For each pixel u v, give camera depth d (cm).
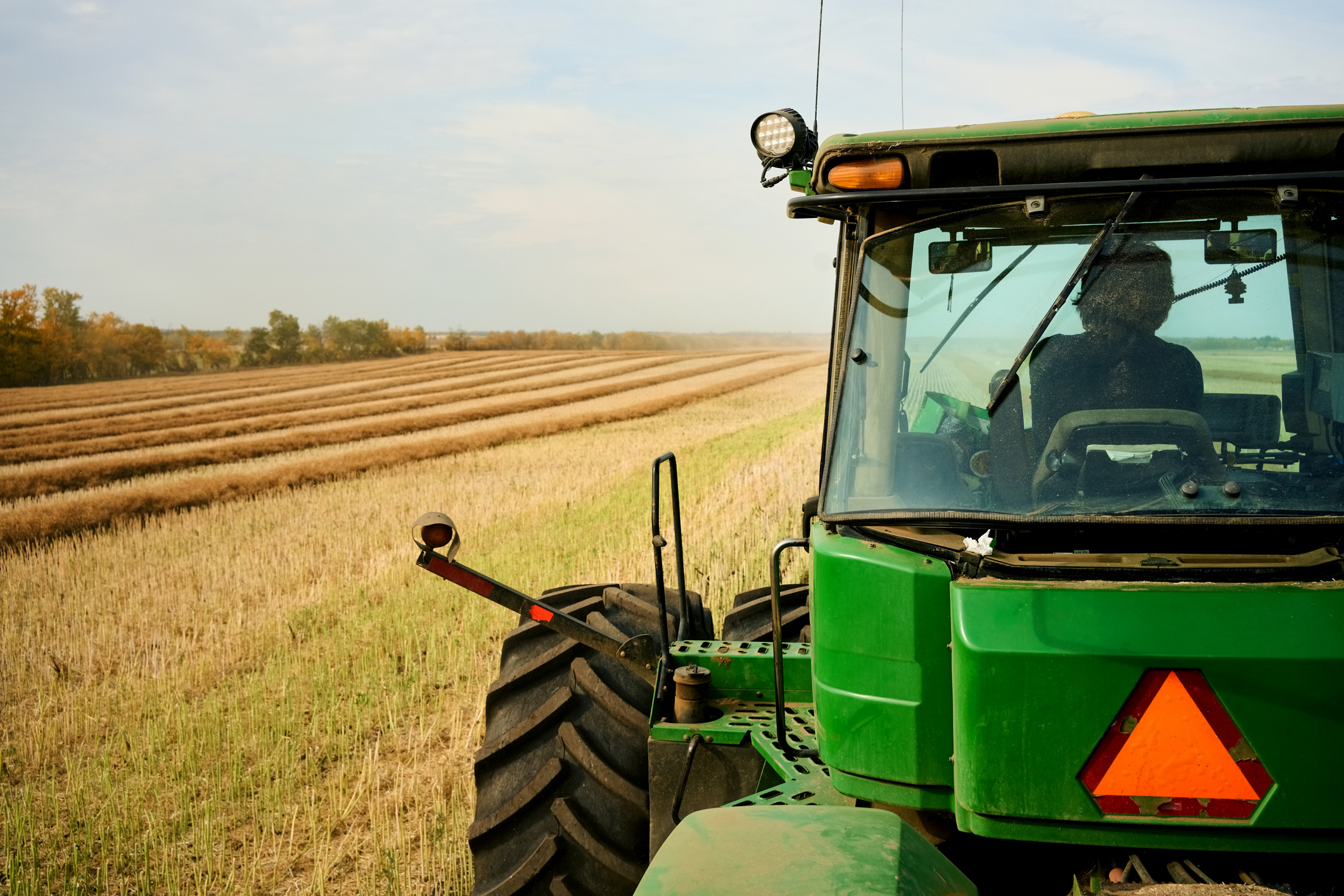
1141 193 217
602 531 1055
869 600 213
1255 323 216
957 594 192
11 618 867
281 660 696
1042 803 184
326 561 1034
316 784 496
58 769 543
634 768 296
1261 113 209
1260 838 180
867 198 224
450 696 606
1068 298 222
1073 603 185
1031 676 183
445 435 2395
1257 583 187
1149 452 218
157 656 738
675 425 2522
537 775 293
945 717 208
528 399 3603
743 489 1275
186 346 7925
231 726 574
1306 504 207
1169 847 182
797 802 237
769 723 292
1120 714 180
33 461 2217
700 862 172
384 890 396
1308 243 213
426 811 460
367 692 615
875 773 215
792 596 385
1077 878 202
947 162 226
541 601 355
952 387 229
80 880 411
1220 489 211
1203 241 217
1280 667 175
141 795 496
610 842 283
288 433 2592
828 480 235
